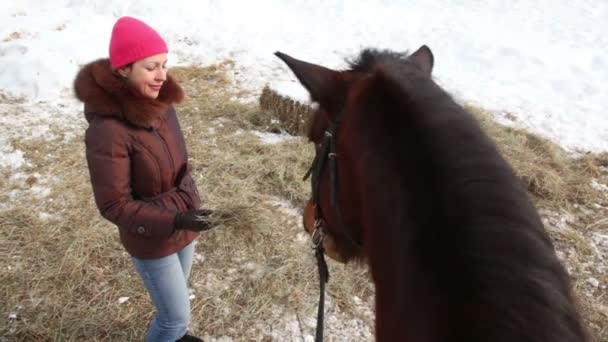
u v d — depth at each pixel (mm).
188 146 4602
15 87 5562
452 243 1067
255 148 4613
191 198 2203
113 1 7961
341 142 1409
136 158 1985
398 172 1197
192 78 6137
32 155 4430
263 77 6195
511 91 6047
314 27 7758
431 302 1088
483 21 7992
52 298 3121
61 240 3529
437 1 8836
